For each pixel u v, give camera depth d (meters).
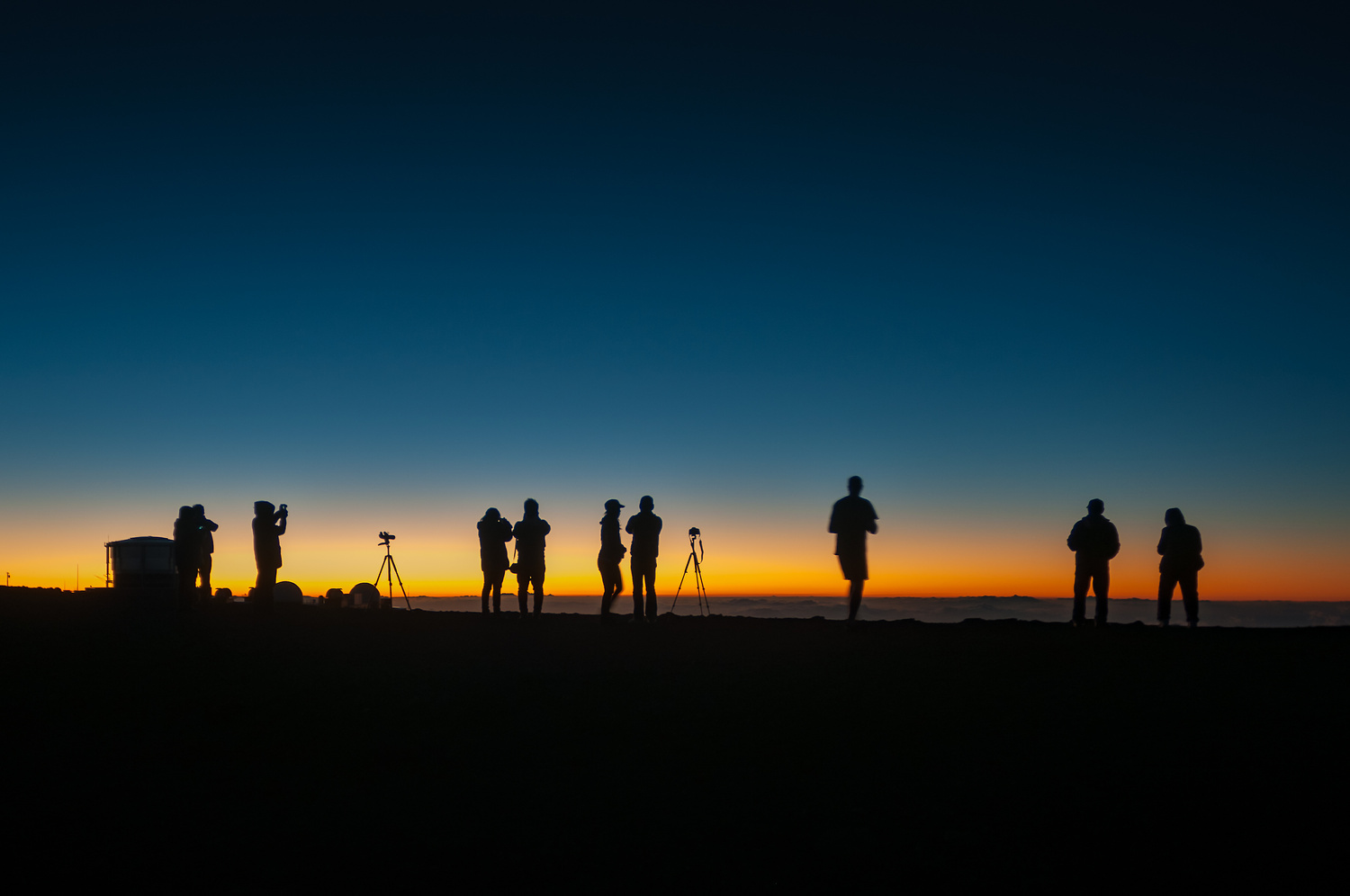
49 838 5.93
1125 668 10.75
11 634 13.79
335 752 7.82
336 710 9.16
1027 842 5.74
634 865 5.52
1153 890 5.13
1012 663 11.18
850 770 7.10
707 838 5.89
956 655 11.89
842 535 14.95
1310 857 5.44
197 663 11.53
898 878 5.32
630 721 8.64
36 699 9.48
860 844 5.77
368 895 5.14
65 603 19.98
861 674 10.55
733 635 14.70
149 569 22.88
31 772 7.29
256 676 10.67
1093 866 5.41
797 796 6.59
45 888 5.18
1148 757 7.13
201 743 8.09
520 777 7.12
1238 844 5.64
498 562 19.23
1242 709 8.53
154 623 16.34
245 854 5.69
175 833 6.02
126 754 7.77
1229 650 12.24
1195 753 7.20
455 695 9.71
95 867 5.47
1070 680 10.02
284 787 6.94
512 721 8.73
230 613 18.75
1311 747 7.31
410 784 6.99
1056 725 8.09
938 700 9.12
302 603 23.06
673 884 5.27
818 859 5.57
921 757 7.33
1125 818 6.04
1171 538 16.23
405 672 10.98
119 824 6.18
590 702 9.38
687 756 7.58
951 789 6.62
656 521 17.33
